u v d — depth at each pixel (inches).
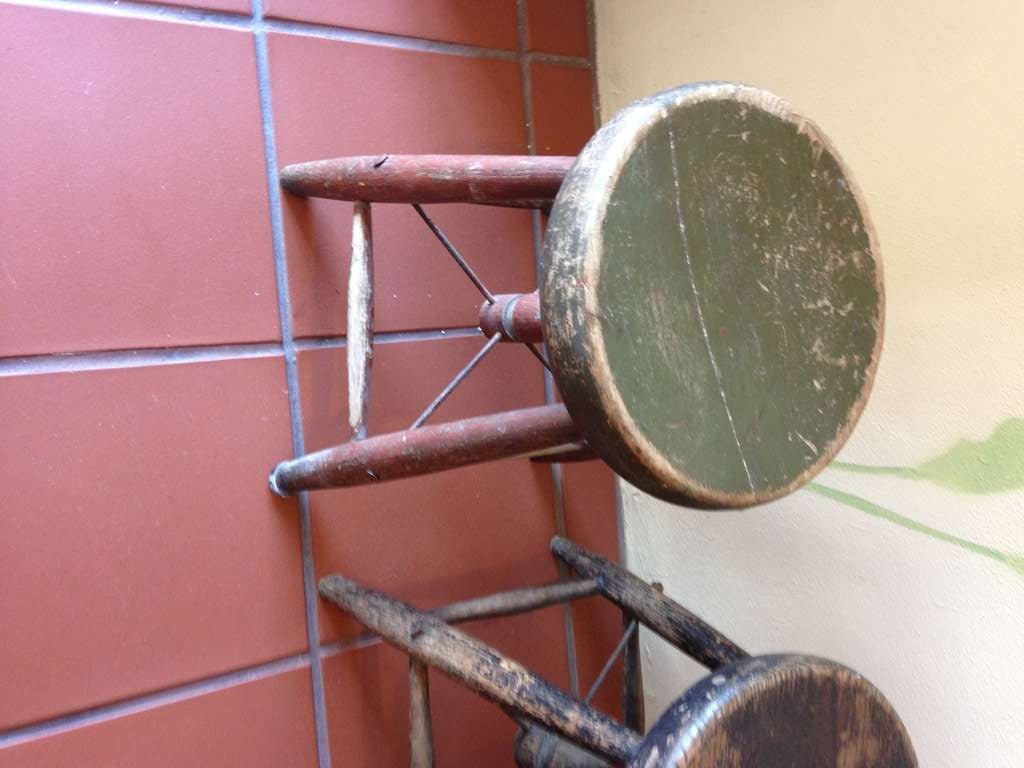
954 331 21.0
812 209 15.7
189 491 22.8
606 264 12.9
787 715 15.9
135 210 22.3
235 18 23.9
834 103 23.3
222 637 23.1
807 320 15.6
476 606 24.1
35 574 20.8
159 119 22.7
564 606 29.5
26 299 20.9
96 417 21.7
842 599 24.1
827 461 15.9
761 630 26.7
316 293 25.0
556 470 29.7
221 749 23.0
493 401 28.1
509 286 28.6
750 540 26.8
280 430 24.3
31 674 20.6
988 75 19.8
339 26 25.5
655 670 30.6
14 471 20.7
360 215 22.1
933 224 21.2
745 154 14.7
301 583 24.4
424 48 27.2
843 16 22.8
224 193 23.6
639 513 30.9
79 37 21.7
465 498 27.5
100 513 21.6
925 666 22.2
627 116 13.6
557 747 21.9
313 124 25.0
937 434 21.5
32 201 21.0
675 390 13.6
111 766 21.5
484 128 28.3
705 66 27.0
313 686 24.5
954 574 21.4
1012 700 20.4
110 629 21.6
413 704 22.1
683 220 13.9
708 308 14.2
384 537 25.9
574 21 30.6
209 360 23.3
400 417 26.3
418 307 26.7
